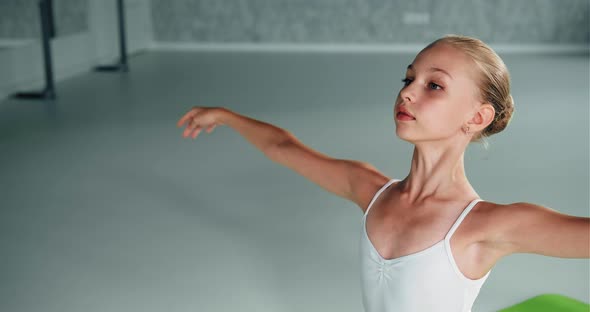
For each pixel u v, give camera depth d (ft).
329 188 4.58
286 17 34.27
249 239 10.77
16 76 22.50
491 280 9.30
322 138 17.22
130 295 8.97
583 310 8.44
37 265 9.87
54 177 13.93
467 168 14.47
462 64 3.59
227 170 14.46
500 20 33.40
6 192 12.99
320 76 26.55
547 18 33.14
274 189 13.21
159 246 10.52
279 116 19.69
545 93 22.98
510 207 3.56
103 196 12.79
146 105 21.16
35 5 23.25
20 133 17.63
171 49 34.88
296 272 9.61
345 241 10.71
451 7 33.47
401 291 3.74
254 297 8.89
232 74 27.09
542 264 9.79
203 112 5.04
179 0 34.42
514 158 15.28
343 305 8.68
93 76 26.55
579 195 12.80
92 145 16.46
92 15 27.99
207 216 11.75
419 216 3.78
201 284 9.26
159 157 15.43
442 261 3.63
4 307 8.66
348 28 34.14
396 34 34.04
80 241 10.71
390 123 18.72
